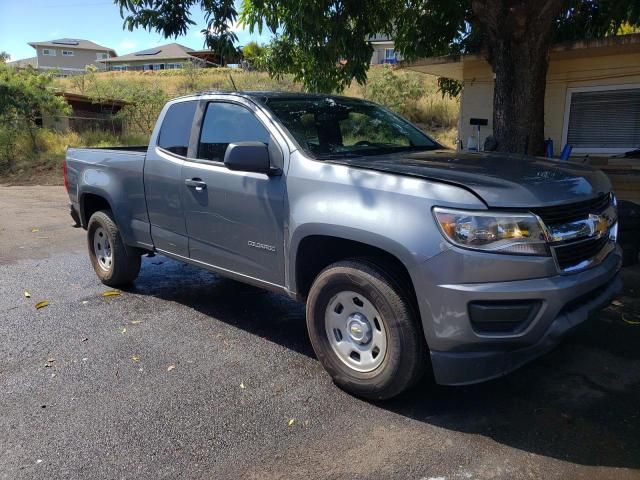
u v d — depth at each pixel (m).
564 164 4.07
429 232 3.18
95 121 24.88
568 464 2.95
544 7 6.16
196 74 38.84
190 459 3.07
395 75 27.94
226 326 5.01
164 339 4.71
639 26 7.62
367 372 3.59
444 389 3.79
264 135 4.24
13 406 3.64
